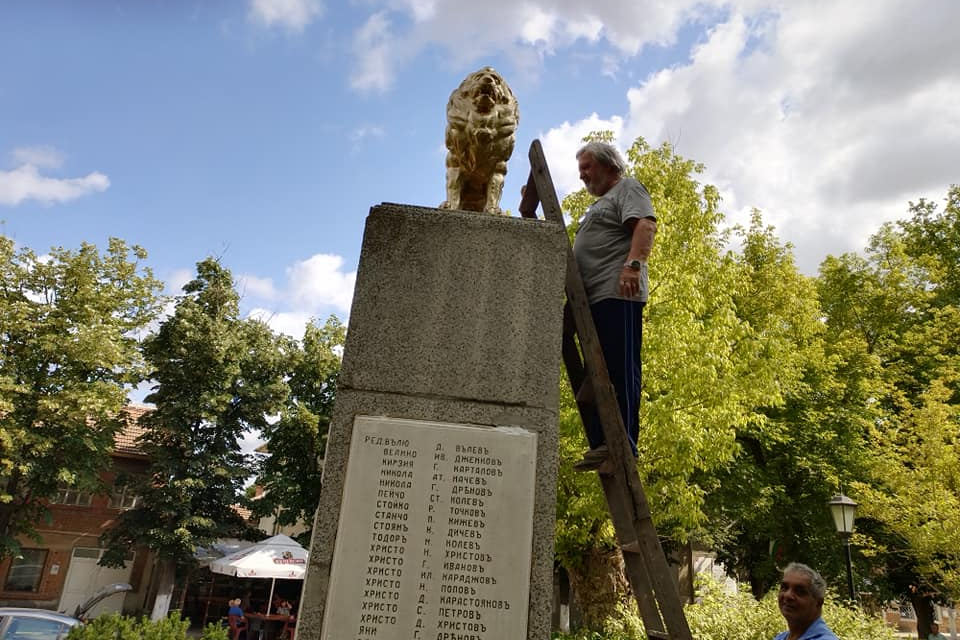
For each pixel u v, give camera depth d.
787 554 18.78
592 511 10.88
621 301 3.42
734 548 20.56
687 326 11.70
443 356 3.06
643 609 2.97
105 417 22.47
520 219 3.31
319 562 2.73
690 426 11.07
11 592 23.91
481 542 2.77
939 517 12.91
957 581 12.94
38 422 21.23
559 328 3.14
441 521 2.79
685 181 14.08
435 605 2.68
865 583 18.22
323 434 25.66
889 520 13.82
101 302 22.64
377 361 3.03
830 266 21.69
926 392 15.47
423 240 3.22
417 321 3.10
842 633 8.58
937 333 19.08
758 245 20.08
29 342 21.20
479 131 4.34
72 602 24.61
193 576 25.42
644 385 11.48
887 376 19.19
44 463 20.78
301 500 24.92
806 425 18.17
